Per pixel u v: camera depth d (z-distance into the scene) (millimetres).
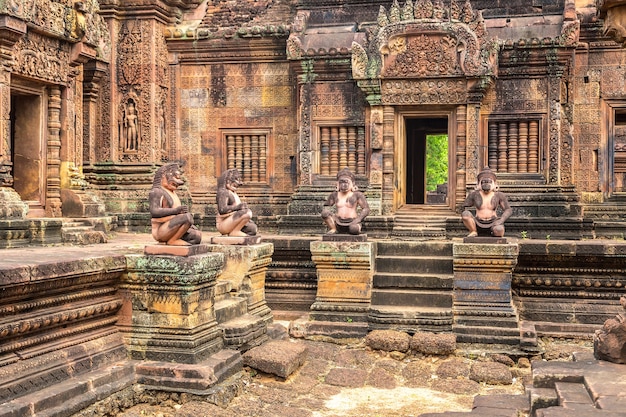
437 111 13352
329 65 13586
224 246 10070
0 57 9883
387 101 13234
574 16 12742
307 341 10664
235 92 14727
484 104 13188
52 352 7145
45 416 6430
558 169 12914
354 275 10961
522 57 12914
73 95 12023
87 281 7629
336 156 13797
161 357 7957
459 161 13156
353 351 10008
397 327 10422
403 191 13727
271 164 14617
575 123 13531
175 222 8086
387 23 13055
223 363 8141
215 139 14836
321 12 14266
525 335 9938
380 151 13383
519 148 13133
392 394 8500
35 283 6801
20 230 9969
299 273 12055
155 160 14258
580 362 6898
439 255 11586
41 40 10945
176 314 8016
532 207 12805
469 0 13594
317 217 13398
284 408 7809
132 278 8070
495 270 10281
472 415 6352
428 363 9641
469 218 10555
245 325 8969
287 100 14500
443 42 12875
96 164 14172
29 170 11430
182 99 14969
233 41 14461
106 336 7949
